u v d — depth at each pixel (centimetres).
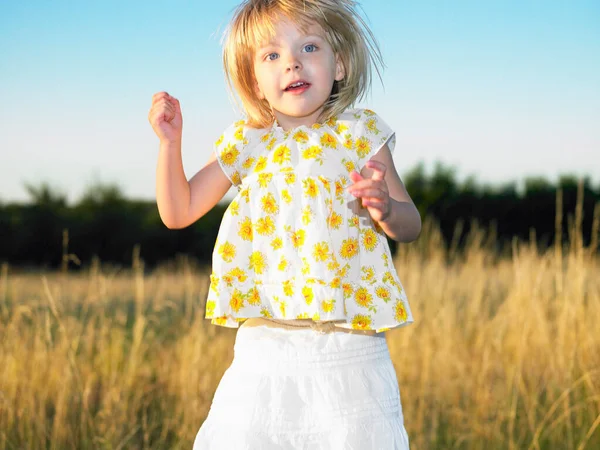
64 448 350
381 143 203
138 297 464
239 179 207
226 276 195
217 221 2341
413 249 584
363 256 198
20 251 2352
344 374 187
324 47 199
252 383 188
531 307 431
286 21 197
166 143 200
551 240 2030
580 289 432
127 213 2447
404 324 198
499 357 422
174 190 200
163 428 371
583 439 339
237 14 206
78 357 418
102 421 365
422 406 386
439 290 520
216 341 481
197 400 387
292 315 189
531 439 359
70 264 2328
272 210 196
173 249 2370
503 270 578
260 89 207
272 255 195
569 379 381
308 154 197
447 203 2161
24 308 414
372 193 176
